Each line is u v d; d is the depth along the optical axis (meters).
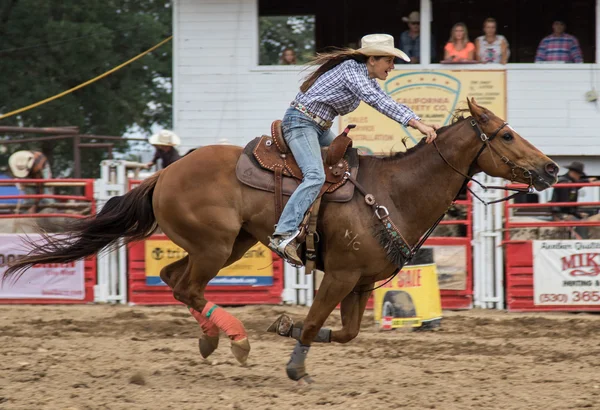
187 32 23.41
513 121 22.70
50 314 17.33
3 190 23.73
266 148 10.95
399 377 11.52
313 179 10.45
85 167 45.41
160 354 13.13
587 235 17.62
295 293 18.11
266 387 10.91
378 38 10.70
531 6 24.80
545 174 10.59
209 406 9.75
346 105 10.78
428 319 15.55
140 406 9.72
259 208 10.84
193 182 11.03
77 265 18.67
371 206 10.59
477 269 17.83
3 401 9.89
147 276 18.33
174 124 23.55
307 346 10.93
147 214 11.56
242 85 23.34
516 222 17.58
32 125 43.03
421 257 15.73
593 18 24.50
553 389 10.66
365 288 11.06
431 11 23.53
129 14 46.81
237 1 23.22
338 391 10.59
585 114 22.58
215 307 11.30
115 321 16.33
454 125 10.89
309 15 25.58
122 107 45.50
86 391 10.49
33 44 43.31
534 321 16.33
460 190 10.95
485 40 22.80
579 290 17.38
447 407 9.73
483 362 12.62
